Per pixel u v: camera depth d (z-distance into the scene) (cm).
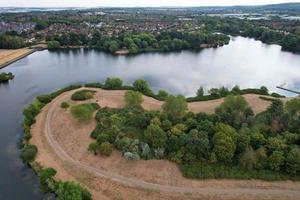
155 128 9162
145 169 8512
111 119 10662
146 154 8862
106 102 13475
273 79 19425
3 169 9119
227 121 10169
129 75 19975
